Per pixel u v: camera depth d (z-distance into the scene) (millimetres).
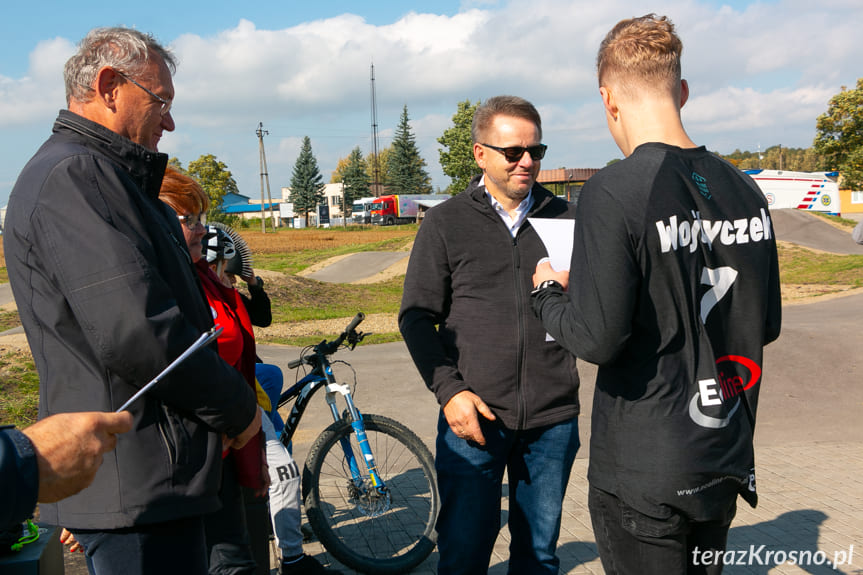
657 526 1753
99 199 1659
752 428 1838
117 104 1837
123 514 1660
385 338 11805
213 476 1800
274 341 11641
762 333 1830
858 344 9516
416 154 111500
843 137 46250
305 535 4008
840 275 22672
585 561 3699
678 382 1734
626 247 1691
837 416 6879
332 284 21281
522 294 2699
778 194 41594
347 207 120812
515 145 2652
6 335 10492
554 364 2688
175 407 1732
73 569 3441
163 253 1818
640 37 1868
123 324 1572
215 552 2510
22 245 1660
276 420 3689
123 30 1869
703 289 1753
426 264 2785
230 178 68750
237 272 3432
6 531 2355
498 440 2672
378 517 3717
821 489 4766
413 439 3791
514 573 2820
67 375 1666
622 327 1695
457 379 2613
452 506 2693
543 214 2797
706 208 1763
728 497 1787
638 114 1888
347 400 3738
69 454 1248
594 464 1882
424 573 3609
